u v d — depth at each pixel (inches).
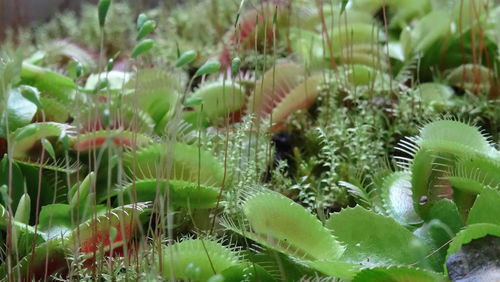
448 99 13.7
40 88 13.2
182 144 11.0
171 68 14.7
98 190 11.4
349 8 15.5
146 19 9.5
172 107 12.8
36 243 10.5
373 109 13.1
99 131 11.4
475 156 10.6
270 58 14.6
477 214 10.1
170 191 10.9
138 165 11.2
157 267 10.1
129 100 12.5
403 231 10.0
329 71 13.9
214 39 17.0
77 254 10.0
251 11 15.2
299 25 15.4
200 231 11.1
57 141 11.8
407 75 14.8
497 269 9.4
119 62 15.6
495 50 14.9
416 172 10.8
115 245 10.4
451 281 9.5
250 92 13.6
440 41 14.9
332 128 12.9
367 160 12.1
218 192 11.0
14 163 11.3
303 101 13.2
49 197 11.5
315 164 12.5
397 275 9.4
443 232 10.2
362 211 10.2
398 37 15.9
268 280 10.1
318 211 11.3
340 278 9.8
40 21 21.0
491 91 13.8
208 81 13.6
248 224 10.6
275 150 12.7
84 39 18.2
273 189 11.9
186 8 19.6
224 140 12.3
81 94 13.2
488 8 15.0
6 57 13.4
